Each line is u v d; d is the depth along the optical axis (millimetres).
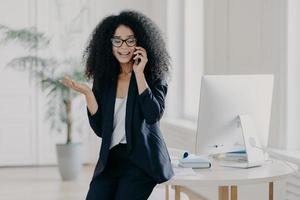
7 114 7656
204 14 5938
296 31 4379
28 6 7582
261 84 3254
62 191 6270
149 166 2639
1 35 7527
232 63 5316
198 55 7008
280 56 4426
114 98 2711
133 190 2662
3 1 7512
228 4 5375
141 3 7875
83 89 2746
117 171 2715
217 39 5633
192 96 7172
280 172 3137
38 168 7617
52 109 7695
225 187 3281
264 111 3309
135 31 2691
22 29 7562
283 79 4406
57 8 7645
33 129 7730
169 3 7105
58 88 6820
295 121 4430
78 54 7688
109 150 2689
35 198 5961
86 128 7852
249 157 3242
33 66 7617
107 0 7770
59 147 6781
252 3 4883
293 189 4070
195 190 6105
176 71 7184
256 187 4660
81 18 7699
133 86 2676
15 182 6758
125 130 2641
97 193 2686
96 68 2752
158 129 2738
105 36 2734
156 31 2748
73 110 7801
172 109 7230
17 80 7617
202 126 3131
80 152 6879
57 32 7645
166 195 3807
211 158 3531
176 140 6609
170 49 7121
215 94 3104
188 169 3141
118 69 2764
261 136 3338
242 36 5098
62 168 6793
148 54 2709
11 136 7695
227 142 3232
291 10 4355
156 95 2709
